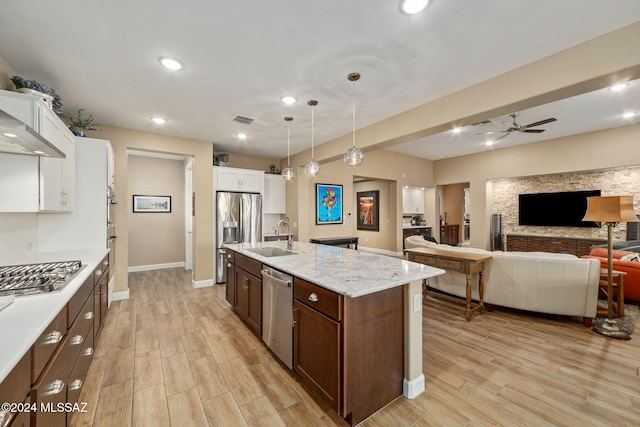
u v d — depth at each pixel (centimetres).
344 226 647
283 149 529
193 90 276
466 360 230
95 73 242
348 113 339
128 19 175
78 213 300
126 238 396
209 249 471
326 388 168
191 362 229
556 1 162
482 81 260
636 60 180
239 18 176
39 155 211
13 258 228
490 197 707
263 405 178
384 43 203
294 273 197
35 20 175
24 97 193
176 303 377
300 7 167
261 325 254
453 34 193
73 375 156
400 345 186
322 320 171
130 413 170
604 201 283
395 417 167
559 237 630
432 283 405
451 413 170
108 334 279
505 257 329
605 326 282
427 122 307
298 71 242
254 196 512
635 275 345
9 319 111
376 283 169
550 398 182
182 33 190
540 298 311
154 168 598
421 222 836
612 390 190
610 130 486
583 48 202
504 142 589
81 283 166
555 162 555
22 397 94
